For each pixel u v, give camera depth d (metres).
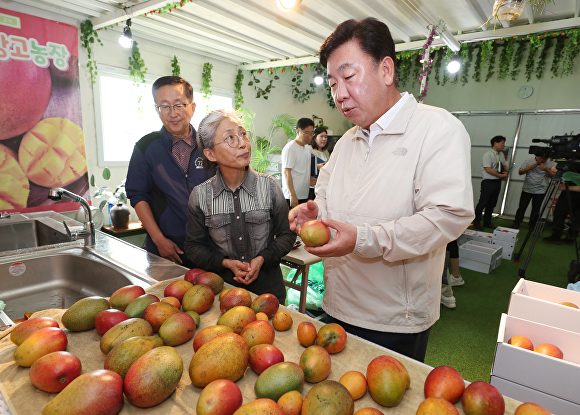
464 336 2.42
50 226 1.74
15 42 2.89
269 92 5.82
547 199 3.22
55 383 0.58
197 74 4.64
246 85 5.39
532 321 0.99
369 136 1.06
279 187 1.37
